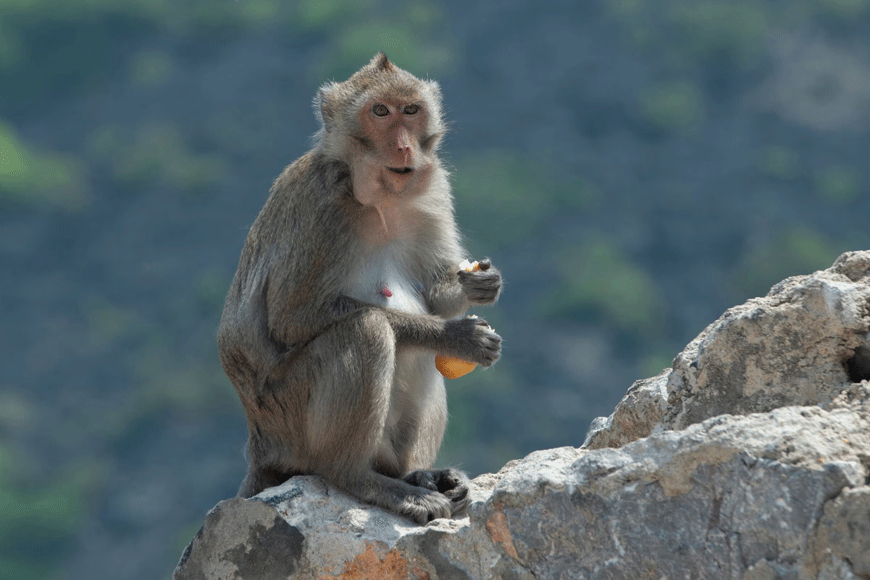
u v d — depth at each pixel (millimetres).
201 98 86125
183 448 62250
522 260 70062
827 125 80688
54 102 89312
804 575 3811
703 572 4023
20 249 77812
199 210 79188
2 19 89250
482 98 82188
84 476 61094
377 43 81750
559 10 88188
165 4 91812
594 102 81750
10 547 57344
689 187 76625
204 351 68938
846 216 75625
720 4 85250
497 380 60875
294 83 85312
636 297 66000
